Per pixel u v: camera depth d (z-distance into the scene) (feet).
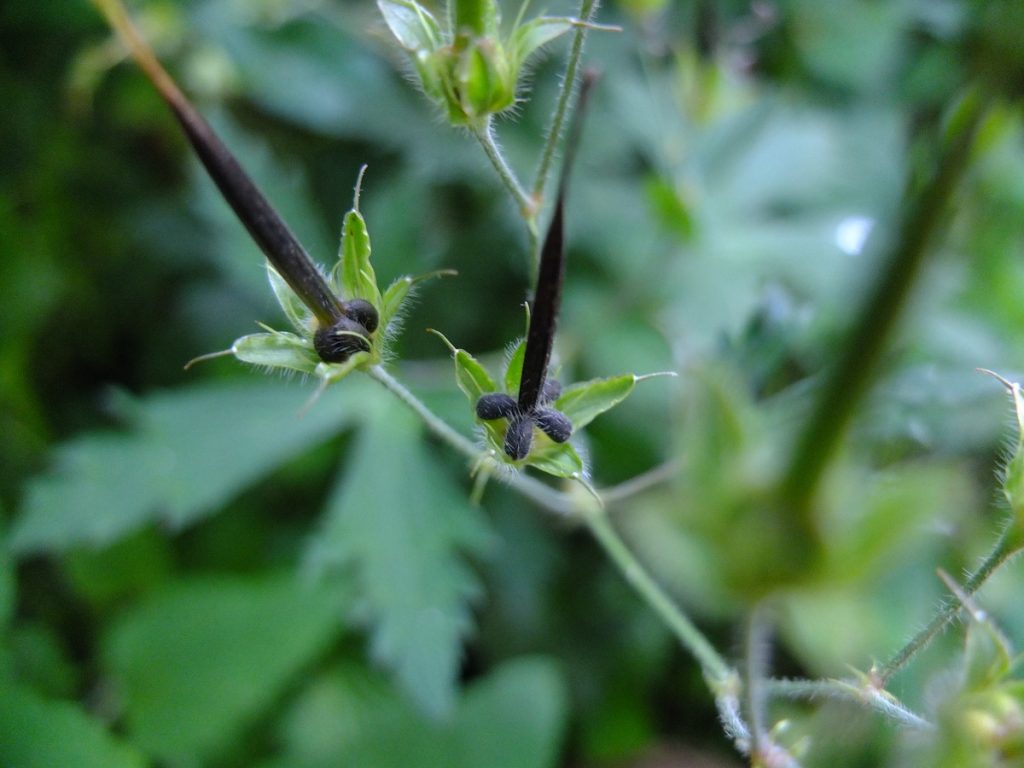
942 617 0.40
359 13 0.74
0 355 0.69
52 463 0.69
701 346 0.65
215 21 0.72
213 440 0.65
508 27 0.69
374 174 0.78
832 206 0.73
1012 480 0.37
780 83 0.76
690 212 0.67
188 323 0.74
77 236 0.74
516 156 0.72
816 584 0.33
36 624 0.62
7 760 0.51
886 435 0.51
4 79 0.72
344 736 0.62
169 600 0.60
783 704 0.56
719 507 0.33
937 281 0.59
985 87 0.34
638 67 0.74
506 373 0.37
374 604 0.60
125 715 0.58
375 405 0.66
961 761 0.35
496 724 0.59
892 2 0.73
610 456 0.66
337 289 0.38
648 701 0.70
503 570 0.69
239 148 0.70
